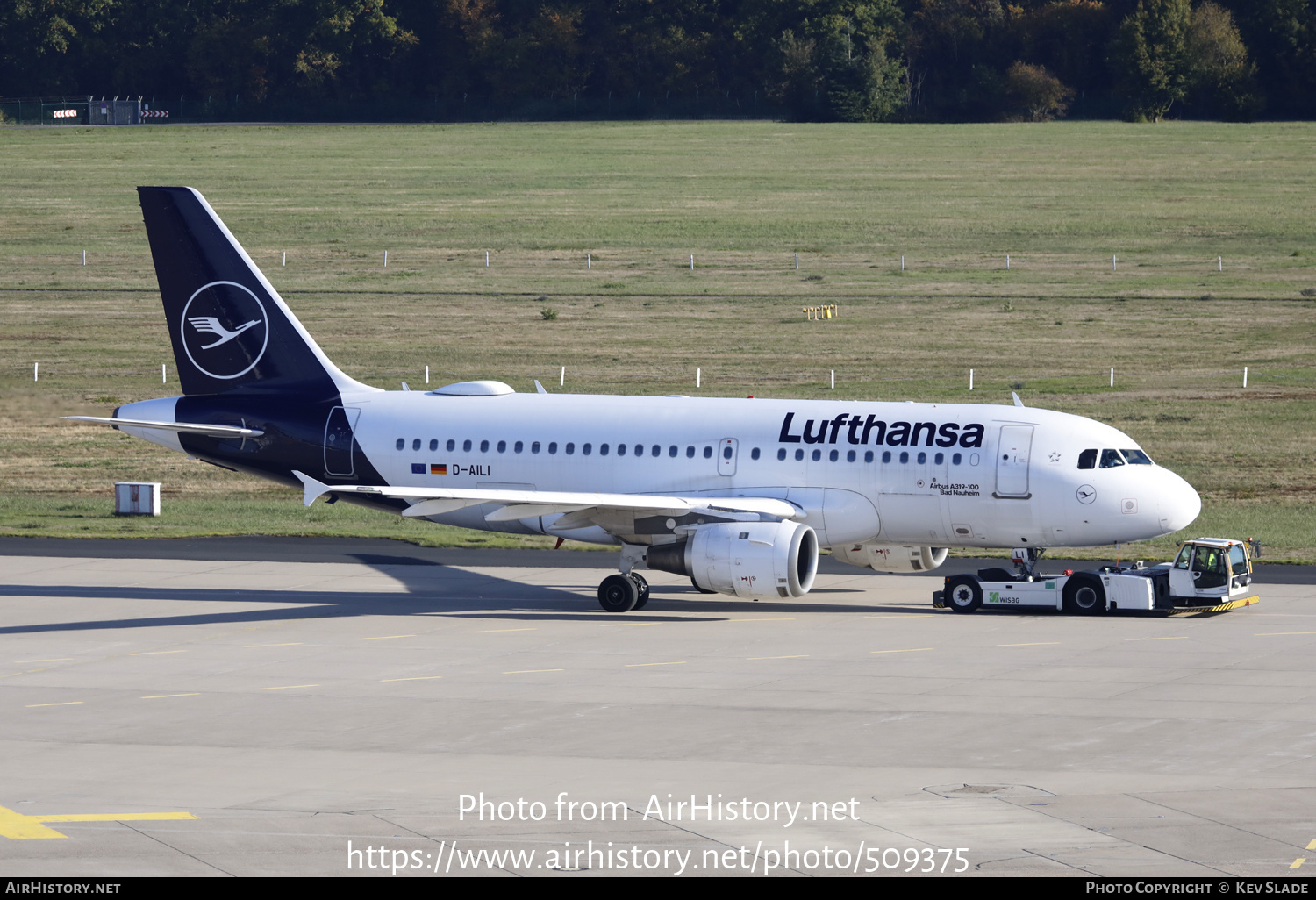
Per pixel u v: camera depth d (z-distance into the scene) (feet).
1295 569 576.61
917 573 590.55
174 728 349.41
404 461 541.34
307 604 519.60
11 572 577.84
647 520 495.82
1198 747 325.42
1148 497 482.28
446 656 430.20
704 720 353.31
